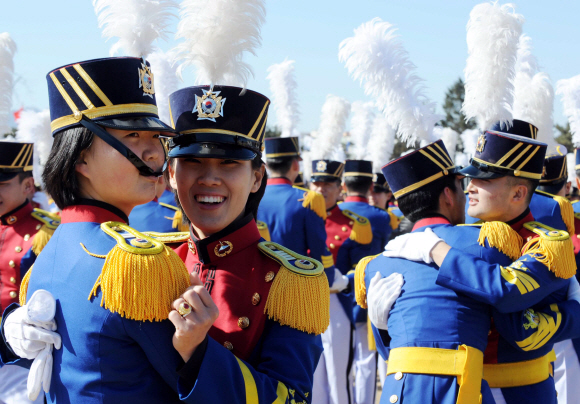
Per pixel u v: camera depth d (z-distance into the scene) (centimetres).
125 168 156
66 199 161
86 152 157
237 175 182
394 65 271
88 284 147
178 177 185
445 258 230
